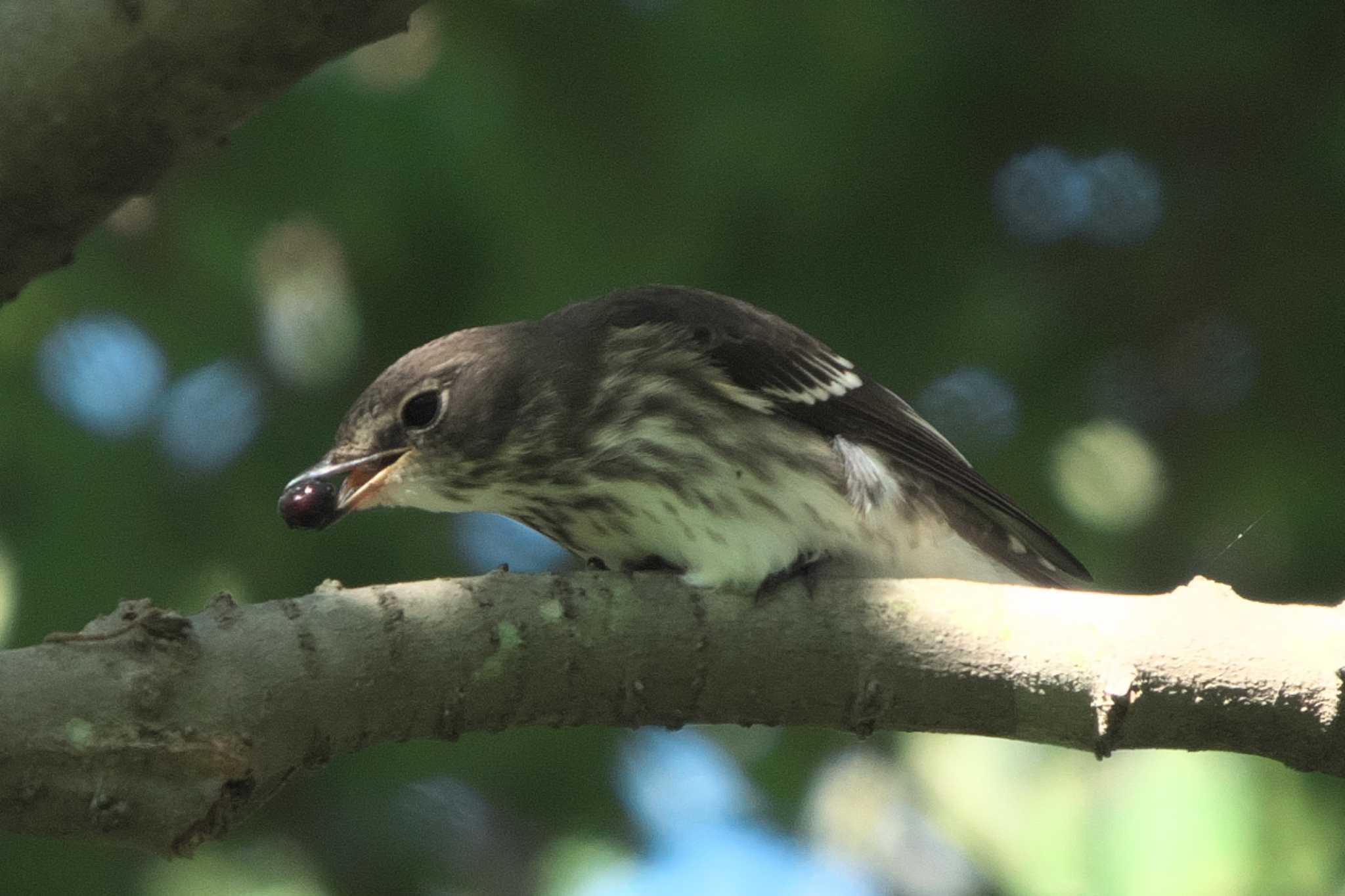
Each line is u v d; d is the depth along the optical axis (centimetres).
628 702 614
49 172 596
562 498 864
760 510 858
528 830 1391
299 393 1306
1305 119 1225
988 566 924
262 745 555
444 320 1256
